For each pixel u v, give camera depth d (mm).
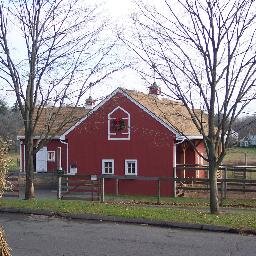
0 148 5855
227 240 10922
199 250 9820
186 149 30922
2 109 38156
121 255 9328
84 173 30016
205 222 12578
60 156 33438
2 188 5828
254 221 12828
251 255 9422
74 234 11508
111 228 12406
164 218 13141
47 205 15578
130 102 28828
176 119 29281
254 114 17922
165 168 27625
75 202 16938
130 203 19500
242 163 42250
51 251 9633
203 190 25391
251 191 21125
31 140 17641
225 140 14781
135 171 28547
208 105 14891
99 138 29750
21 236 11203
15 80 17328
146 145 28266
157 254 9422
